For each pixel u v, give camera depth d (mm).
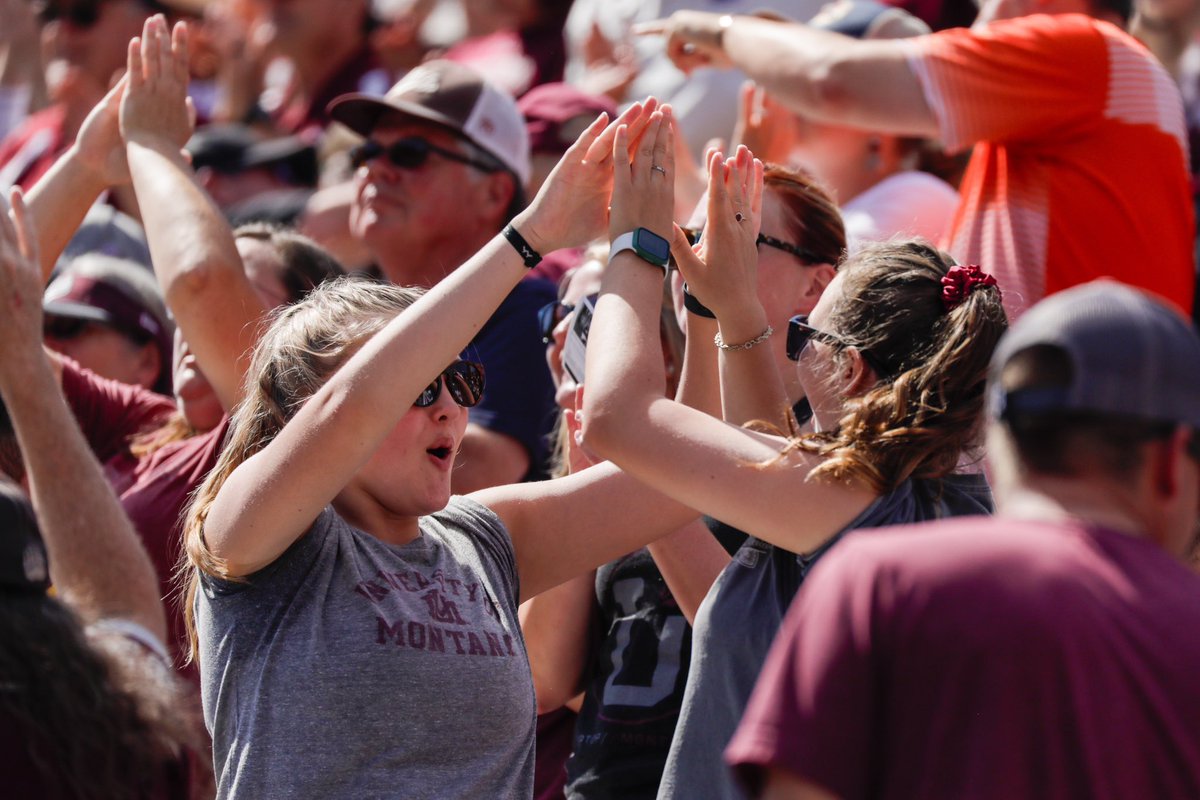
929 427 8133
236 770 8508
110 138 13820
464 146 16641
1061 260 13367
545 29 23609
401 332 8562
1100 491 6320
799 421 10820
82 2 24578
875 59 13852
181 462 13695
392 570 8977
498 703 8820
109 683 7898
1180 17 18609
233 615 8688
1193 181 16594
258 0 26516
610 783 10344
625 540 9984
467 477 14414
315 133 24812
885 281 8617
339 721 8430
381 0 26391
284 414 9195
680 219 16281
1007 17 15492
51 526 9734
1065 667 5875
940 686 5941
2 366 9969
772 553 8578
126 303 17406
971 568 6070
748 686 8406
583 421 8461
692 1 21688
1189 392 6285
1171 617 6043
